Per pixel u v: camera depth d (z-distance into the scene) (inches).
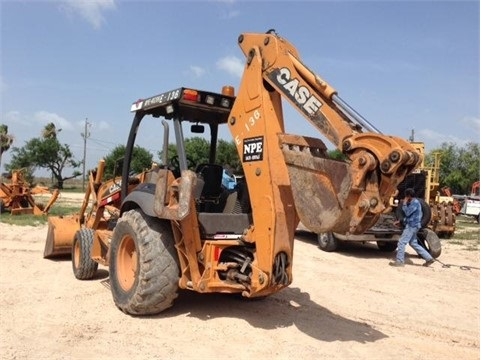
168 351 183.2
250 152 205.3
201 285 204.5
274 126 201.6
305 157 182.4
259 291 196.1
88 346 184.9
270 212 194.1
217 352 183.9
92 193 331.0
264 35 207.8
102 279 297.3
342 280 334.3
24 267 328.2
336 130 178.2
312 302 265.7
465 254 514.9
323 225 176.1
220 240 213.9
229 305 244.7
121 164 300.4
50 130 2714.1
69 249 350.6
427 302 284.8
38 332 197.8
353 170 166.6
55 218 366.3
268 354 184.1
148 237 214.2
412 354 195.3
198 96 223.1
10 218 611.2
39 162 2652.6
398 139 165.0
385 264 418.9
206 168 235.3
